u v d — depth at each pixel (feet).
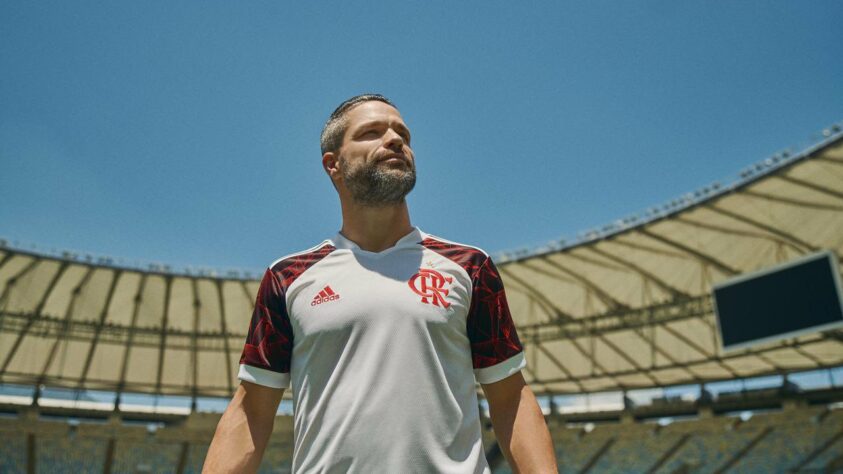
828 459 82.33
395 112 7.47
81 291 80.43
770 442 88.17
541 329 90.79
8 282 77.36
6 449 91.15
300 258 7.03
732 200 65.26
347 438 5.92
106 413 101.50
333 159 7.55
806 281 66.64
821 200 63.57
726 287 72.84
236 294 83.10
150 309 84.79
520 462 6.56
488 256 7.13
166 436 99.04
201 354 91.76
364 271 6.68
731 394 96.17
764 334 68.64
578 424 106.11
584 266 77.97
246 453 6.57
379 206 7.04
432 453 5.95
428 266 6.75
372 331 6.25
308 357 6.42
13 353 87.76
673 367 91.66
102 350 89.35
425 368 6.17
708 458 90.89
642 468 93.81
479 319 6.84
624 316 84.84
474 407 6.55
